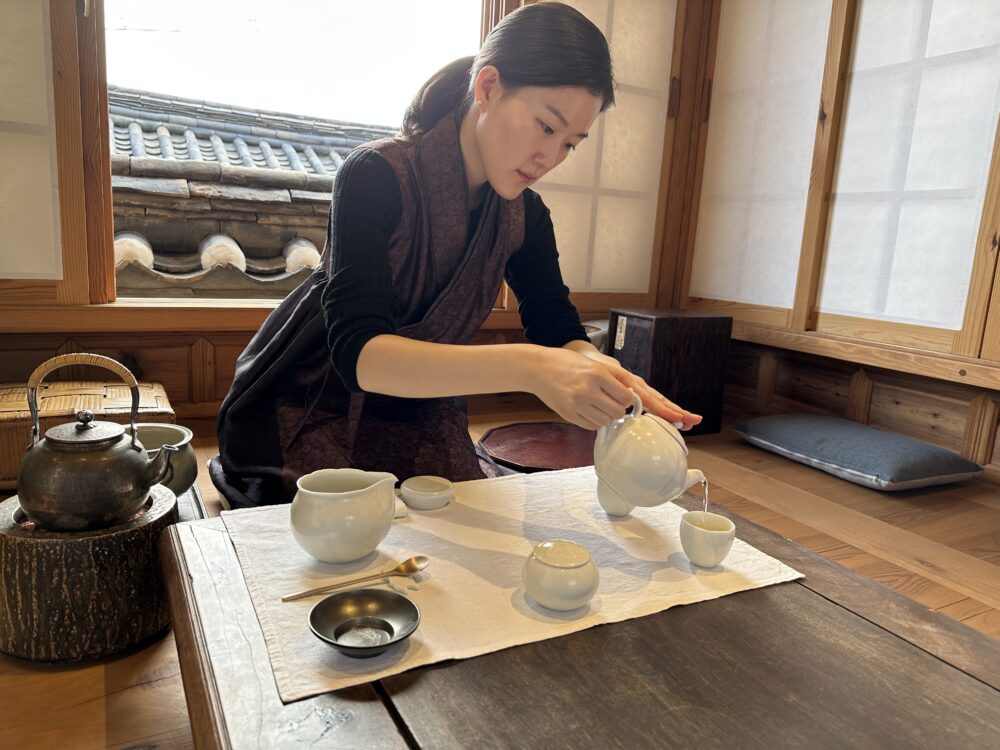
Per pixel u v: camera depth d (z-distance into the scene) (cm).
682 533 96
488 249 146
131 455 111
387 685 66
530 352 99
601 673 70
